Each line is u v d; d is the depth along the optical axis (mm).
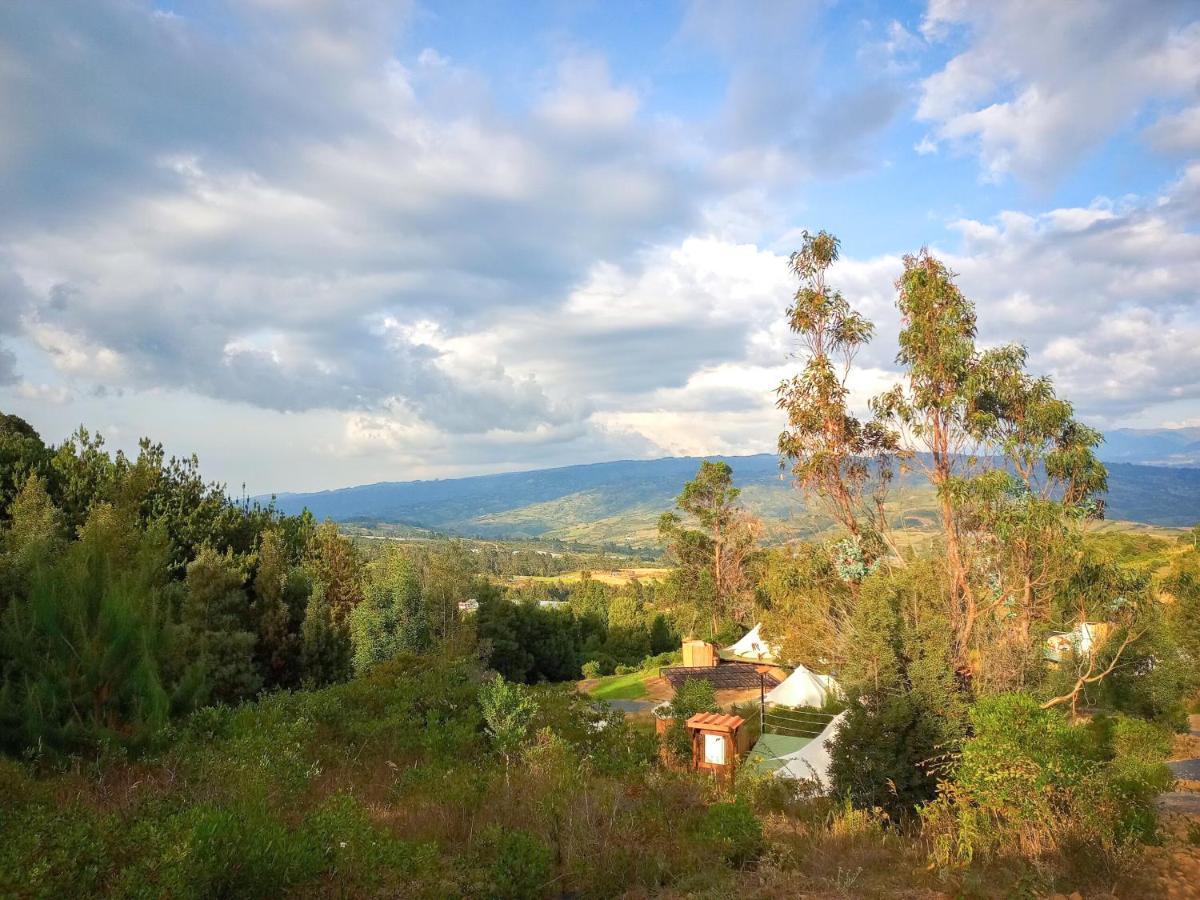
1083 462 20969
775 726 25781
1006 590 19906
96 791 7922
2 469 29469
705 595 60844
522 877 6242
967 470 21484
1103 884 6324
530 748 11297
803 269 26875
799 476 26484
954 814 8477
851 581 25766
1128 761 12227
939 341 22141
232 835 5504
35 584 11047
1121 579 22781
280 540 36469
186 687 12016
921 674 13203
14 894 4449
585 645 69938
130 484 31312
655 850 7352
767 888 6539
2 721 9312
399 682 14430
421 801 8891
